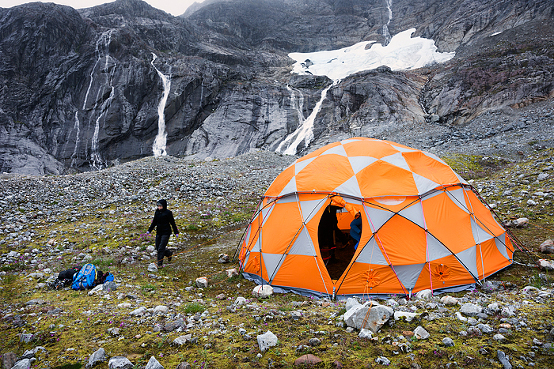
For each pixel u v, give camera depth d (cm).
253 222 848
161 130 5841
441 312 479
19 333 455
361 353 371
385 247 642
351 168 748
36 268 837
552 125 2759
